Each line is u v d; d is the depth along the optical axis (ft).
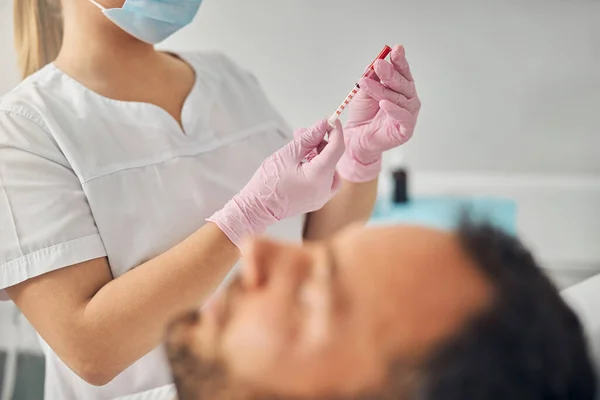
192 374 1.63
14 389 6.19
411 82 3.55
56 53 4.39
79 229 3.26
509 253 1.65
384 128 3.77
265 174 3.28
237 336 1.58
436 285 1.53
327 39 6.68
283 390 1.51
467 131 6.86
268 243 1.72
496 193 6.75
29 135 3.35
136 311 3.01
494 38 6.56
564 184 6.66
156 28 3.69
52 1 4.30
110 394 3.66
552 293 1.65
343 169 4.02
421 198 6.63
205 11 6.65
